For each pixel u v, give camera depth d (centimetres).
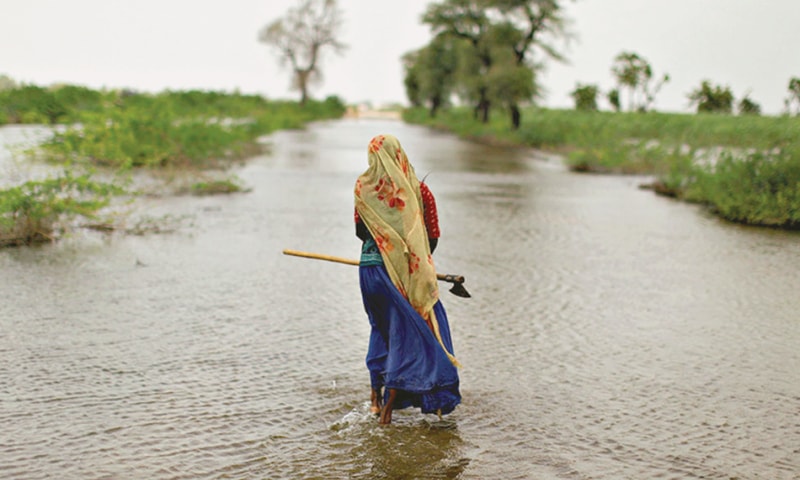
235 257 882
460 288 440
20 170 1415
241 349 560
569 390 493
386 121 8388
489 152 3206
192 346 563
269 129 3597
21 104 3016
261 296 713
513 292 753
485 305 701
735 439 423
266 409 451
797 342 606
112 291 708
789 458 402
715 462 395
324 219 1190
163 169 1673
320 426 430
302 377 505
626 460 395
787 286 797
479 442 413
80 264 812
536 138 3462
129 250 896
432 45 6756
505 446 409
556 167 2462
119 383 486
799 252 991
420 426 433
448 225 1170
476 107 5191
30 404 448
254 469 378
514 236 1080
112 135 1625
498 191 1692
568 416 450
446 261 895
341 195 1508
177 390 477
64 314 630
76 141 1527
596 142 2461
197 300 691
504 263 891
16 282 726
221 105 3791
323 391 482
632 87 5553
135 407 448
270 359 540
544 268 868
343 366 528
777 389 503
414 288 423
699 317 675
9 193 928
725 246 1028
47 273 766
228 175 1766
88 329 593
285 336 594
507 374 520
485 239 1050
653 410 462
